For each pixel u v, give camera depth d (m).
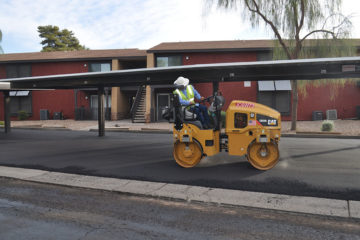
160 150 9.70
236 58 20.92
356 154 8.38
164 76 10.09
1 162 8.13
